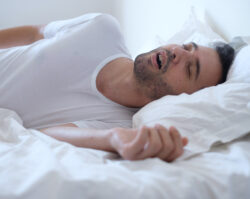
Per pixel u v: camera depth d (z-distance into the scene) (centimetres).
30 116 105
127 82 104
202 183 54
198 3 150
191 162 63
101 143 71
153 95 101
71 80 107
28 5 245
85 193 48
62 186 48
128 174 53
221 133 72
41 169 51
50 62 105
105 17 117
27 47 111
